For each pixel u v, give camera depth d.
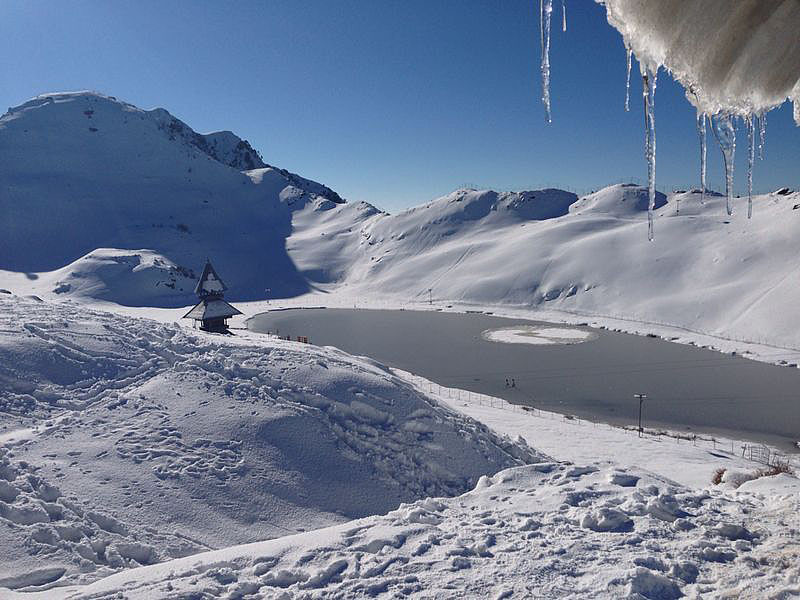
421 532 7.56
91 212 194.75
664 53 3.41
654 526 7.36
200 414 19.14
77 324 24.02
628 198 184.38
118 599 6.40
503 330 95.94
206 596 6.34
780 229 109.69
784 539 6.61
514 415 43.00
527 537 7.21
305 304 135.12
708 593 5.52
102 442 16.64
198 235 197.12
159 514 14.03
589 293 114.81
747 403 51.06
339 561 6.78
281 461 17.83
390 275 157.75
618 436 37.47
